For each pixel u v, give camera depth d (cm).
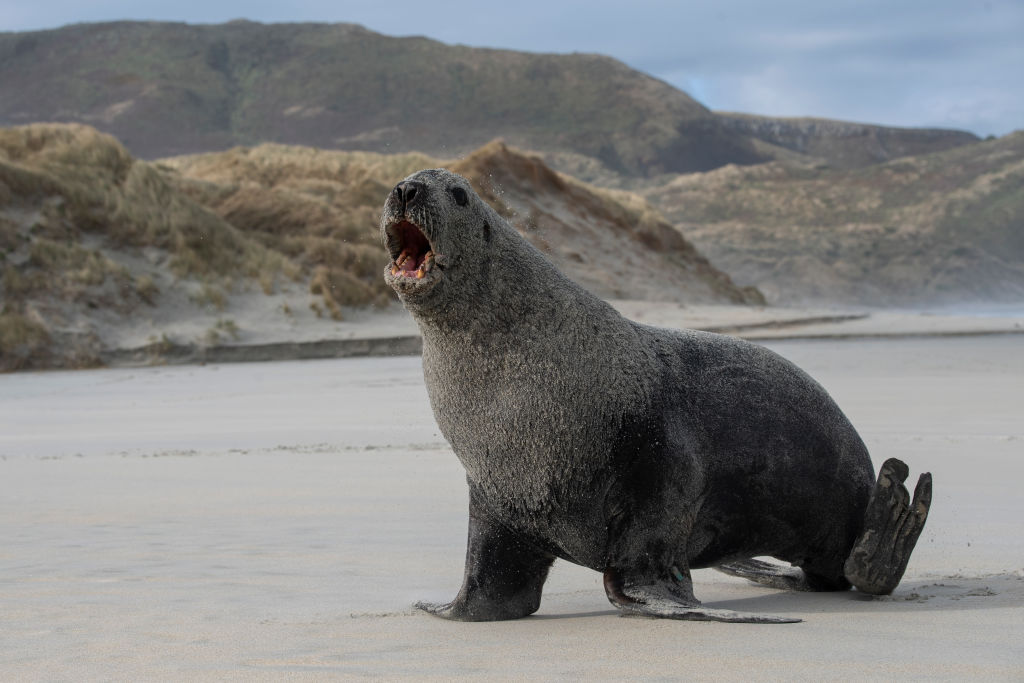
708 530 489
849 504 518
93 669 371
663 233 5241
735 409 489
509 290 455
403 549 620
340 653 388
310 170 4888
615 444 458
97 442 1188
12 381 2106
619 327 479
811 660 356
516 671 353
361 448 1073
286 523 705
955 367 1925
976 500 724
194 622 451
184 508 768
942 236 14775
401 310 2989
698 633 409
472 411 462
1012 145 18062
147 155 17788
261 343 2552
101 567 577
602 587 552
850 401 1394
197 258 2870
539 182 4856
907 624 419
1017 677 329
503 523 475
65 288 2584
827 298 11894
